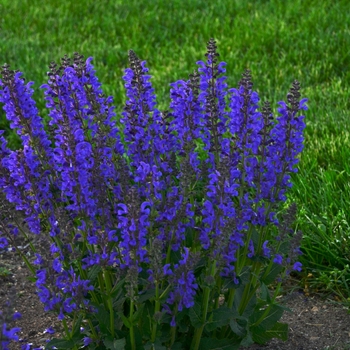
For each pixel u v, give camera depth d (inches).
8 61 150.3
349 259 87.5
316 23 157.8
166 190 74.4
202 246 70.4
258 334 76.1
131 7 185.0
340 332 82.4
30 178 70.1
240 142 71.4
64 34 166.7
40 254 67.4
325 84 128.7
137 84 74.0
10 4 189.5
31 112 71.3
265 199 72.0
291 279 89.5
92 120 73.9
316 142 104.2
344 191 95.5
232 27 161.3
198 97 73.2
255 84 128.6
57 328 83.4
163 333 71.4
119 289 71.3
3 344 62.4
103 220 71.1
